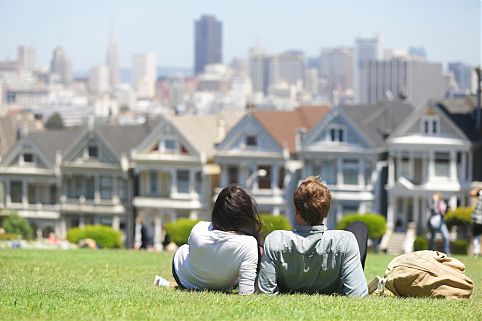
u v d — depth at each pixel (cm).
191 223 7738
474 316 1798
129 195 10694
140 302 1861
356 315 1747
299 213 1978
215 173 10538
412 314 1786
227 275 2033
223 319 1669
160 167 10438
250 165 10188
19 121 14350
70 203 10875
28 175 11044
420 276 2033
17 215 10075
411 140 9800
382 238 9469
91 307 1797
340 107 9925
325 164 10031
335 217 10000
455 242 7644
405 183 9756
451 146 9700
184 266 2094
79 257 3875
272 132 10469
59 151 11106
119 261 3650
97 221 10806
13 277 2566
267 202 10119
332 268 1972
